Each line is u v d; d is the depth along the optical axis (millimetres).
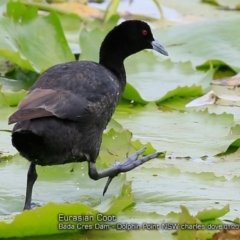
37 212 8359
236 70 15125
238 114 13141
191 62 14875
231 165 11008
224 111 13133
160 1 19453
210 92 13750
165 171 10438
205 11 18906
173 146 11562
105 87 9953
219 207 9328
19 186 9805
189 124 12406
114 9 16797
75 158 9555
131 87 12992
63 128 9094
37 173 10117
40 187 9820
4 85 13883
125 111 12930
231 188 9969
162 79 14289
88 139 9594
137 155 10242
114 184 9891
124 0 19094
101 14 17938
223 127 12273
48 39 13883
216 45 15703
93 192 9734
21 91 12719
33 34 13805
